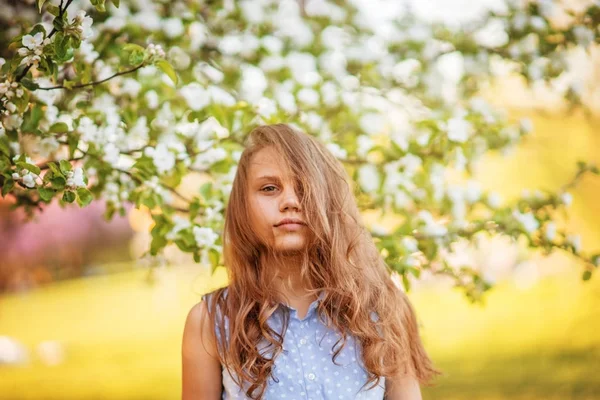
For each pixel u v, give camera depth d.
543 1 2.70
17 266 8.83
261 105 2.25
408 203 2.49
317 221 1.60
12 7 2.29
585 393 4.81
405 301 1.78
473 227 2.30
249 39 2.71
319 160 1.67
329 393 1.52
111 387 5.82
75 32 1.52
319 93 2.62
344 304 1.60
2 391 5.73
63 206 2.29
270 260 1.62
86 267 9.12
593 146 4.75
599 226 5.23
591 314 5.51
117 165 2.06
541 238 2.32
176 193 2.15
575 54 3.08
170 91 2.26
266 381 1.52
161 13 2.58
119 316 8.45
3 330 7.91
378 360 1.56
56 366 6.51
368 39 2.92
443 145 2.35
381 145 2.44
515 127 2.58
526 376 5.09
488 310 6.64
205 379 1.60
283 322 1.58
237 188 1.67
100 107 2.10
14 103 1.67
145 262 2.57
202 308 1.63
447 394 4.89
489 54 2.82
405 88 2.89
